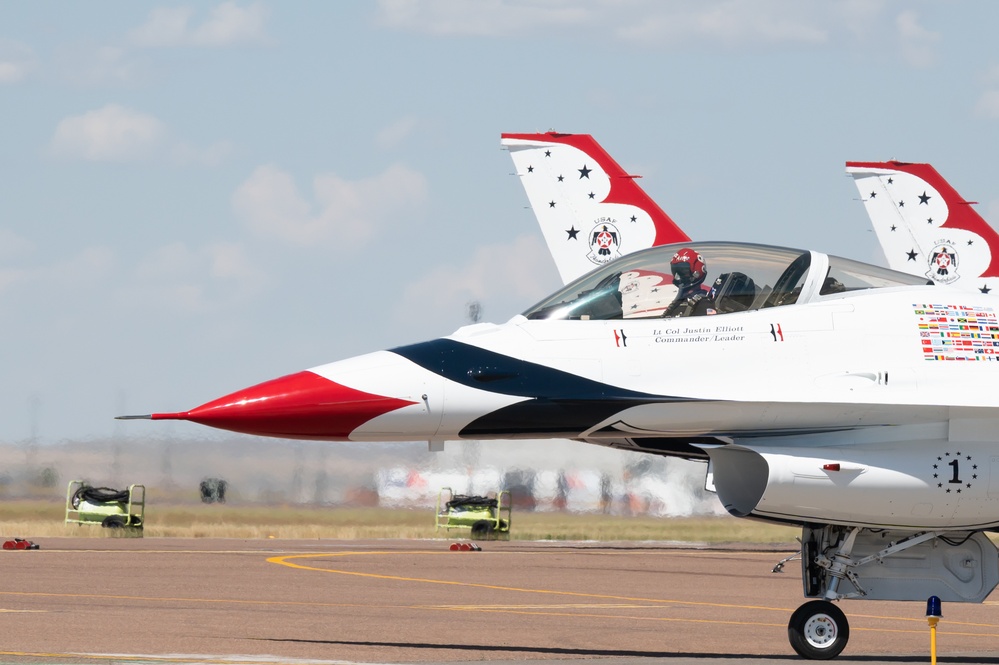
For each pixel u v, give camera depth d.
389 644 43.75
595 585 71.06
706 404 42.62
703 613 57.31
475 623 50.81
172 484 127.56
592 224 124.31
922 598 43.38
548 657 41.41
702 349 43.44
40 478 126.88
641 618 54.41
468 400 42.19
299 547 103.00
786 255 45.53
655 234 123.88
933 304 45.00
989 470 42.19
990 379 43.47
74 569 73.12
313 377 42.41
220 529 124.88
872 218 122.69
